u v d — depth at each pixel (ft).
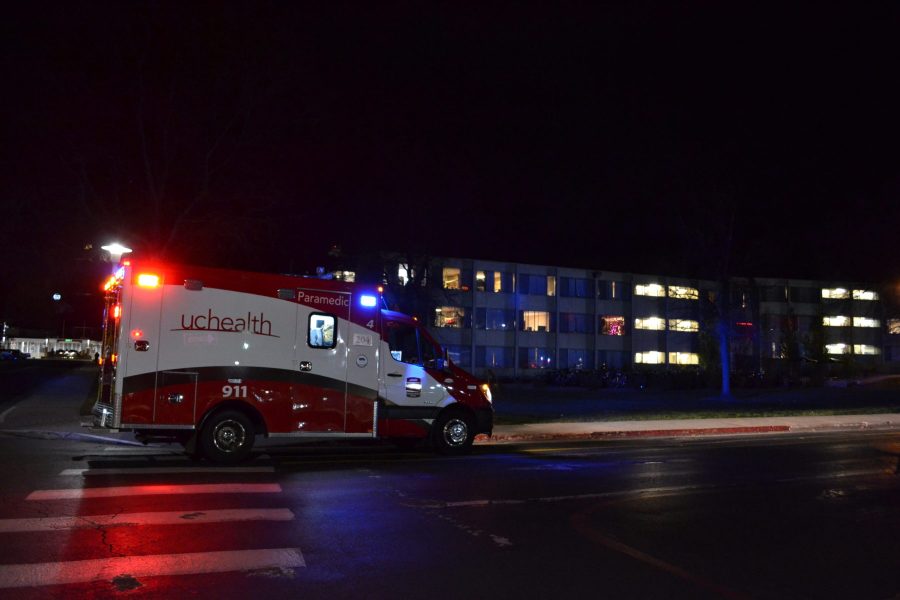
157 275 39.70
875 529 27.02
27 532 23.89
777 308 241.35
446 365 46.68
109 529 24.39
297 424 41.78
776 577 21.11
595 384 168.14
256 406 40.83
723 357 119.24
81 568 20.29
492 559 22.25
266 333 41.47
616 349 231.71
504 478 36.83
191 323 40.04
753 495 33.35
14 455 41.81
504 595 19.01
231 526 25.26
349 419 43.11
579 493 33.04
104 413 40.14
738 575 21.22
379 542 23.82
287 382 41.65
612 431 61.77
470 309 217.15
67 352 392.68
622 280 235.81
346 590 19.10
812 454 48.67
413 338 45.80
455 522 26.89
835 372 184.85
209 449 39.65
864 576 21.31
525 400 112.98
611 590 19.61
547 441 57.31
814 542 25.08
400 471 38.55
